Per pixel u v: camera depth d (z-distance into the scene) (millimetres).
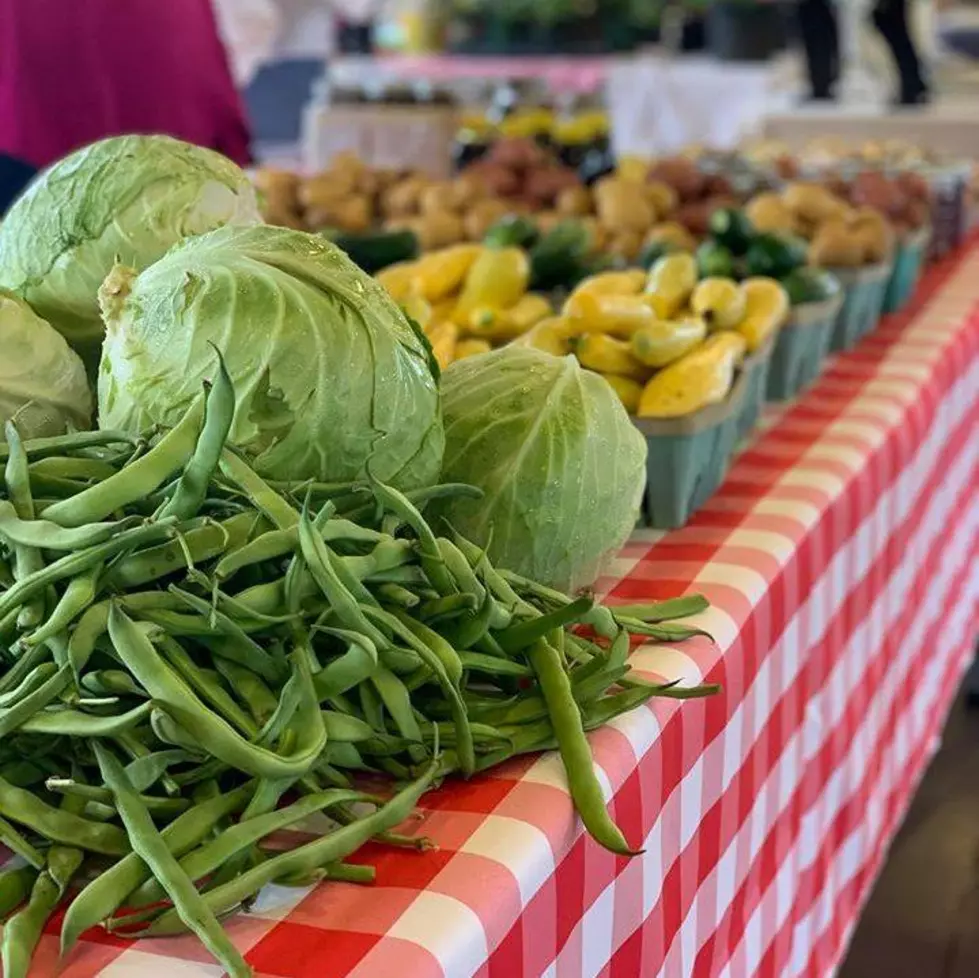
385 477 705
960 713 1979
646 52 5262
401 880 585
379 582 640
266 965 529
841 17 4488
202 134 1808
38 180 902
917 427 1435
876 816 1388
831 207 1767
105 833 566
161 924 538
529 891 603
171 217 877
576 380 859
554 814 637
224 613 582
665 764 751
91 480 632
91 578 576
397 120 2852
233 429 656
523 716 678
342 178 1957
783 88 4488
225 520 617
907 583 1466
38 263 865
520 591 732
